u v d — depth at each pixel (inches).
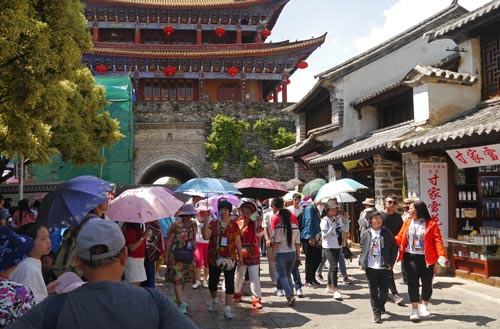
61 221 198.2
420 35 714.8
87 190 207.8
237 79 1478.8
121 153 1064.2
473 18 438.0
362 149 532.7
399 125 591.8
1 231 131.7
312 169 928.9
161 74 1392.7
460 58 503.2
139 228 248.8
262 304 321.7
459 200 442.6
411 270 273.9
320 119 858.1
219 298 346.3
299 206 450.6
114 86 1097.4
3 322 110.8
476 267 391.9
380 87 724.7
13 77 331.0
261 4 1510.8
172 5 1453.0
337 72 709.9
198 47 1376.7
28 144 399.5
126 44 1350.9
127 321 79.4
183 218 298.0
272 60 1403.8
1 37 291.6
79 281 146.4
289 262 322.0
